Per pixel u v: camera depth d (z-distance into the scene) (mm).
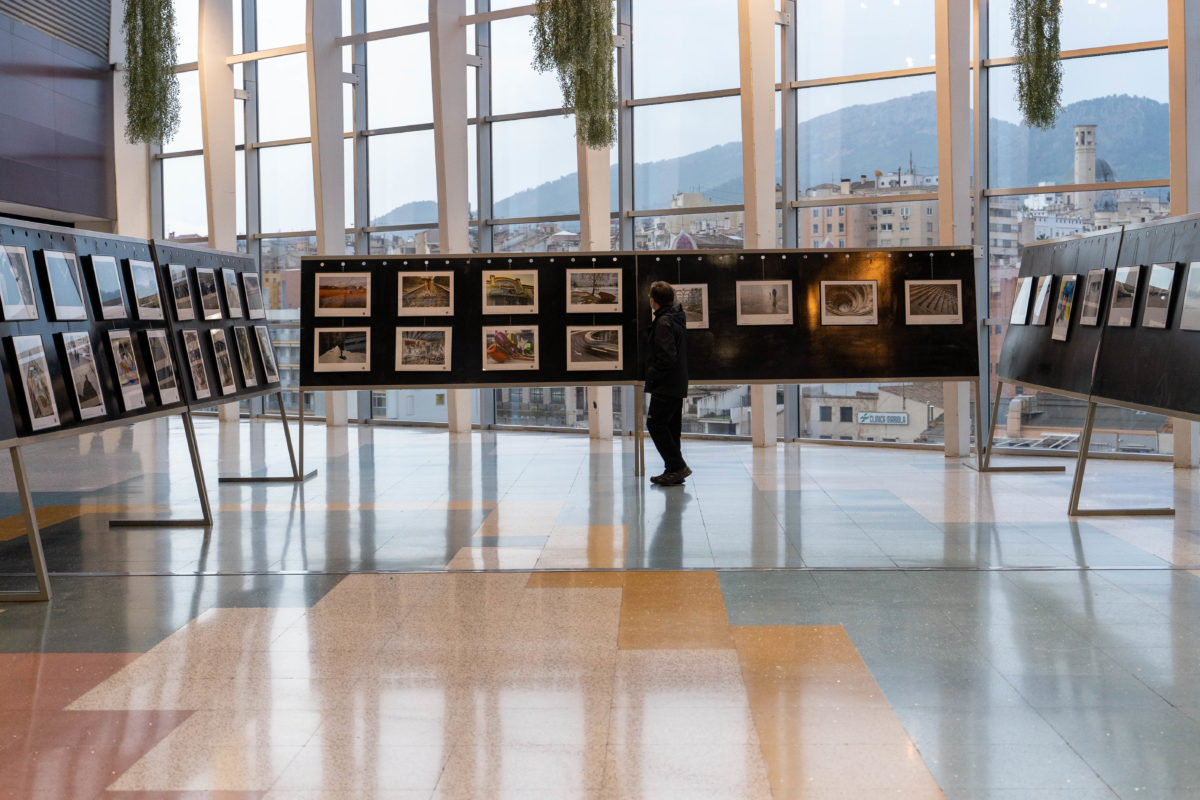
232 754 3373
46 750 3428
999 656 4227
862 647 4371
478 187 14055
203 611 5109
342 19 14977
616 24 12578
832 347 9164
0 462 10836
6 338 5348
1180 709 3635
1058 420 10570
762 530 6832
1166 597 5074
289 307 16312
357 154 15078
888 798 2990
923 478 9016
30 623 4949
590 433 12367
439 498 8359
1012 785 3061
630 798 3014
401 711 3723
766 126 11008
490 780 3146
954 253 9188
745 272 9188
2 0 13953
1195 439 9320
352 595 5355
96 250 6602
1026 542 6344
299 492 8781
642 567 5859
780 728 3516
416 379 9125
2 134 13992
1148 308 6664
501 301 9164
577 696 3842
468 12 13914
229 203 15234
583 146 11891
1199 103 9023
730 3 12055
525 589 5422
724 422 12516
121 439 12938
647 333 9125
